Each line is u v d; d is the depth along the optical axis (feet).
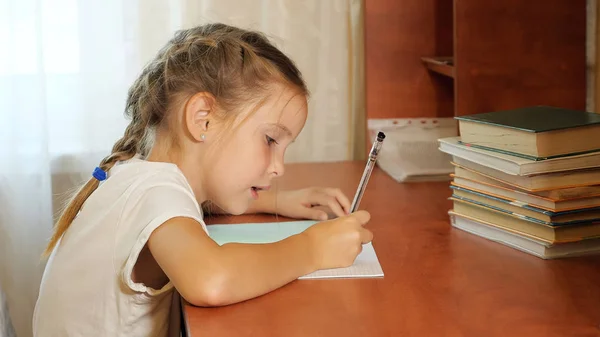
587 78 5.67
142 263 3.61
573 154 3.57
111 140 7.17
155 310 3.64
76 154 7.17
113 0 6.98
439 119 7.36
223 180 3.86
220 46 3.86
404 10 7.24
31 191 7.04
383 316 2.95
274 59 3.88
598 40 5.51
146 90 3.99
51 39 7.02
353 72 7.34
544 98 5.69
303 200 4.51
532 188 3.57
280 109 3.81
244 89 3.77
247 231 4.16
